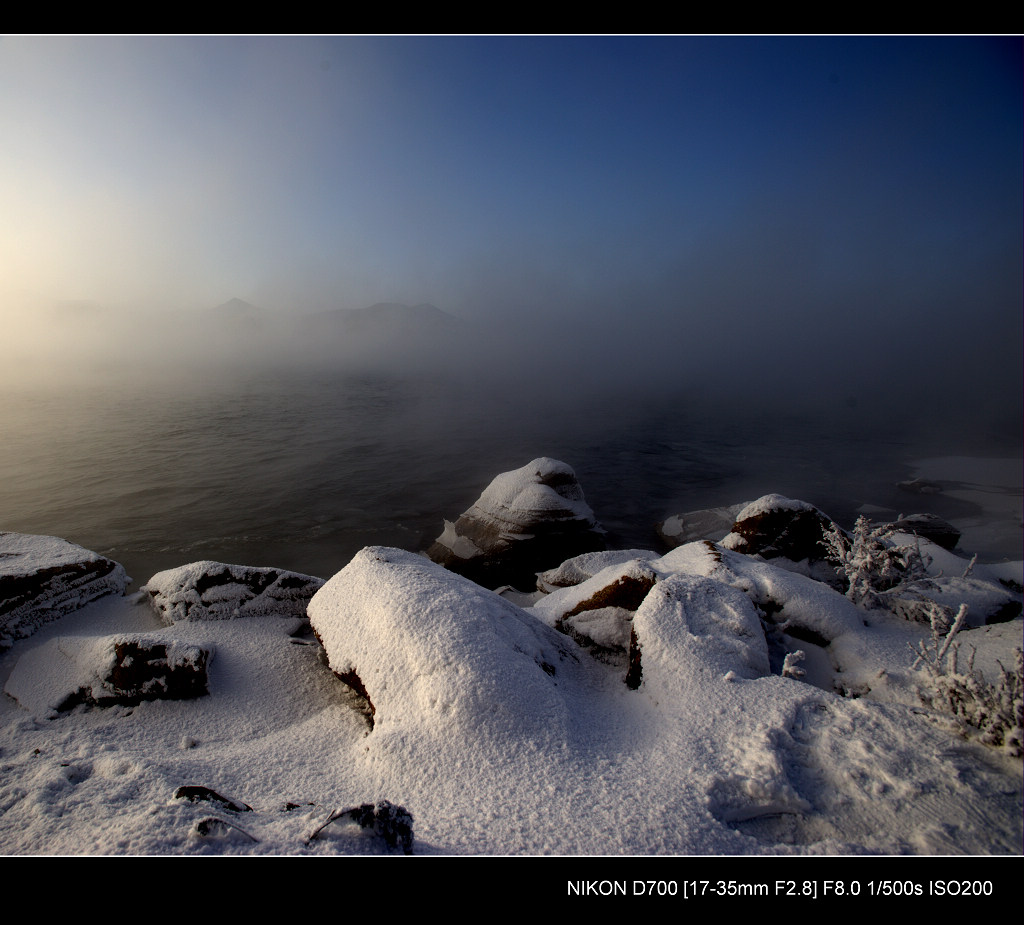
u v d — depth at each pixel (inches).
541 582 470.3
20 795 147.1
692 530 916.6
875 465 1684.3
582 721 189.6
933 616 205.0
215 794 142.7
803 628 256.7
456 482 1460.4
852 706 176.1
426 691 187.5
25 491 1328.7
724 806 145.8
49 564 286.5
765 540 364.2
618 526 1080.2
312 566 916.6
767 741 162.9
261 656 253.9
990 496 1263.5
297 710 224.5
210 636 267.0
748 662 207.3
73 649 239.3
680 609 223.6
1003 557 813.9
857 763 154.0
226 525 1109.7
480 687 183.3
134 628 283.9
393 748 173.5
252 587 295.3
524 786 154.7
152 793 148.2
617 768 161.6
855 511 1165.1
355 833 123.1
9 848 125.6
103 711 218.2
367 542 1027.3
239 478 1477.6
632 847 129.3
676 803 143.3
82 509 1202.0
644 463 1733.5
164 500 1270.9
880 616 274.4
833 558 335.6
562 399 3969.0
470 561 722.8
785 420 2935.5
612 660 246.1
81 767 164.7
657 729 181.3
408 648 200.8
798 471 1600.6
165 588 290.7
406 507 1238.3
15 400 2950.3
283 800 156.0
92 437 1999.3
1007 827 131.2
